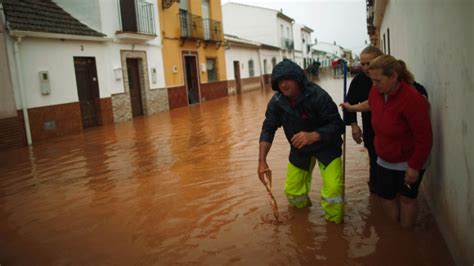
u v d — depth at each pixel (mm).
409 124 3273
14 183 6508
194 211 4582
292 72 3670
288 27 45938
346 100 4535
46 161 8125
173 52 19312
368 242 3523
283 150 7355
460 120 2828
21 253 3855
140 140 9930
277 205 4535
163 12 18406
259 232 3885
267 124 4180
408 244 3434
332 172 3900
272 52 37906
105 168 7066
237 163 6633
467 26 2561
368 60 4148
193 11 21359
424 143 3203
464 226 2812
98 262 3553
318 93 3816
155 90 17609
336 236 3680
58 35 11820
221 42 24562
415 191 3549
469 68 2561
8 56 10312
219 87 24609
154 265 3424
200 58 22250
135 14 15852
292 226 3961
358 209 4270
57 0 14047
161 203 4945
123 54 15367
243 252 3518
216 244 3711
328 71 56281
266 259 3373
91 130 12844
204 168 6496
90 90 13742
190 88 21766
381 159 3686
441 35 3303
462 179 2836
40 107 11266
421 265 3102
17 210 5145
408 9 5469
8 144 10086
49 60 11688
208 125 11742
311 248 3492
